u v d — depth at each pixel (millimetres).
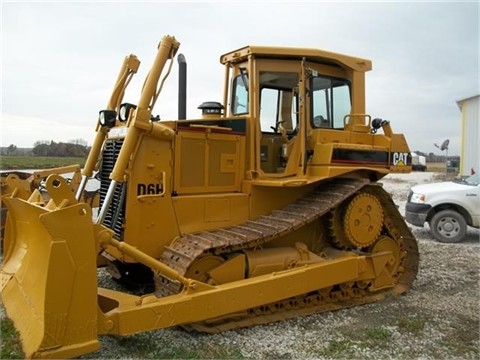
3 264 4406
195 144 4789
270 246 5203
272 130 5539
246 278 4648
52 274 3176
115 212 4410
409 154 6031
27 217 3922
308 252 5105
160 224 4512
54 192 3266
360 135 5809
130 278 5297
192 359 3730
